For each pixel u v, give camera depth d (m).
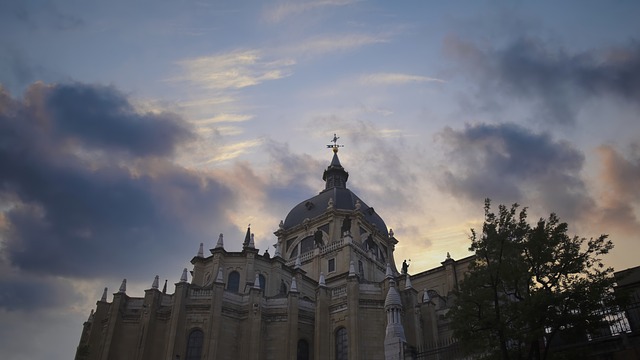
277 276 70.94
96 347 60.12
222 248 68.81
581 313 24.12
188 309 55.72
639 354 24.09
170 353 52.03
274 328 58.22
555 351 26.02
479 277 26.75
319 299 59.19
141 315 57.16
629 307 26.88
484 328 25.81
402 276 64.69
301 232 90.56
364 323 56.88
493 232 27.17
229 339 55.66
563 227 26.05
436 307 64.31
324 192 96.62
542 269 25.78
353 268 59.59
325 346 56.78
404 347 32.97
